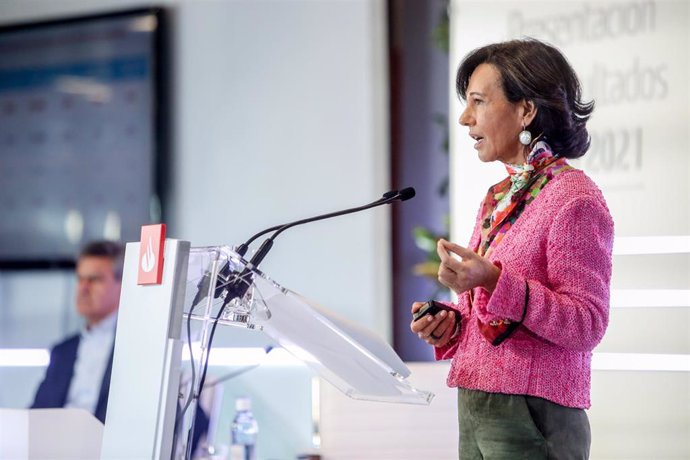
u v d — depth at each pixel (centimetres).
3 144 1130
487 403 407
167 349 384
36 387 1094
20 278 1123
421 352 969
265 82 1012
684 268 683
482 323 408
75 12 1116
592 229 402
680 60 688
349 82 968
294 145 995
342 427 593
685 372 678
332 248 966
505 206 427
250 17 1024
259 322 401
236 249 421
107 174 1084
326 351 398
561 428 399
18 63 1127
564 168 420
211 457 729
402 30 989
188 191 1048
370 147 955
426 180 975
